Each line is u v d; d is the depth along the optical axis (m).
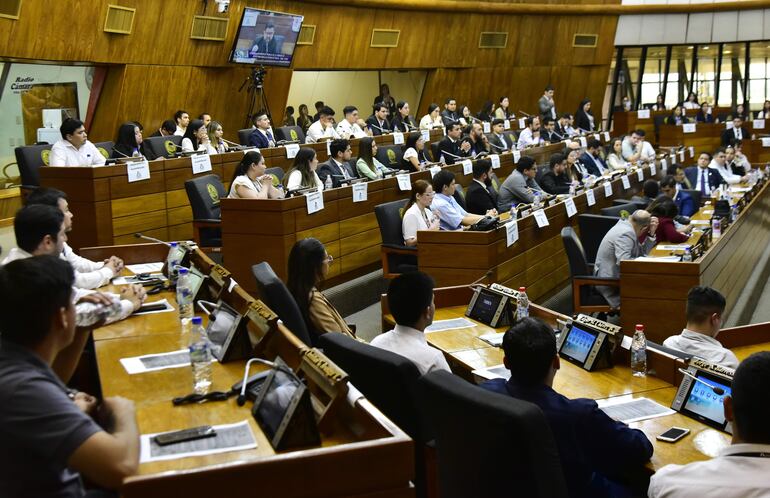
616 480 3.14
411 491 2.26
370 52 16.16
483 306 4.82
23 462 2.02
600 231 8.05
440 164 10.25
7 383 2.05
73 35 10.45
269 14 13.09
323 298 4.47
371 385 3.28
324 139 11.49
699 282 5.93
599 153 13.66
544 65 20.30
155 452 2.41
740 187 12.41
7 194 10.20
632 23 21.19
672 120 19.75
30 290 2.12
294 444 2.44
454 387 2.57
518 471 2.42
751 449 2.20
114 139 11.60
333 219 7.63
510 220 7.28
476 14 18.16
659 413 3.38
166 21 11.73
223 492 2.10
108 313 2.83
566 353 4.10
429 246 6.74
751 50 21.30
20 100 10.45
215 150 9.81
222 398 2.86
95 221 7.62
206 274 4.34
